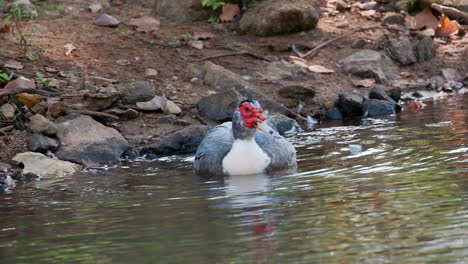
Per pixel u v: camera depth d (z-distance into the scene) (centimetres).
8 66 1445
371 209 795
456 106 1521
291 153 1116
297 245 686
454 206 781
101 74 1509
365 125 1408
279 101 1567
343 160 1102
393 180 930
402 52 1820
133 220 817
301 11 1836
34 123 1259
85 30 1691
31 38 1595
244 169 1070
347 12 1994
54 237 766
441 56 1864
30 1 1781
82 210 884
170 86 1537
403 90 1711
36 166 1160
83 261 677
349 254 654
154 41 1711
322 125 1462
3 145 1212
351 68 1734
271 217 791
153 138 1330
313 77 1683
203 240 720
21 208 913
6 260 695
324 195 878
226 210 835
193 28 1822
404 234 698
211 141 1133
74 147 1236
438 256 634
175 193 955
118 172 1138
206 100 1462
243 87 1537
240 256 664
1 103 1327
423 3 1997
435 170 968
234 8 1886
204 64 1627
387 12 1986
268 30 1830
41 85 1398
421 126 1330
